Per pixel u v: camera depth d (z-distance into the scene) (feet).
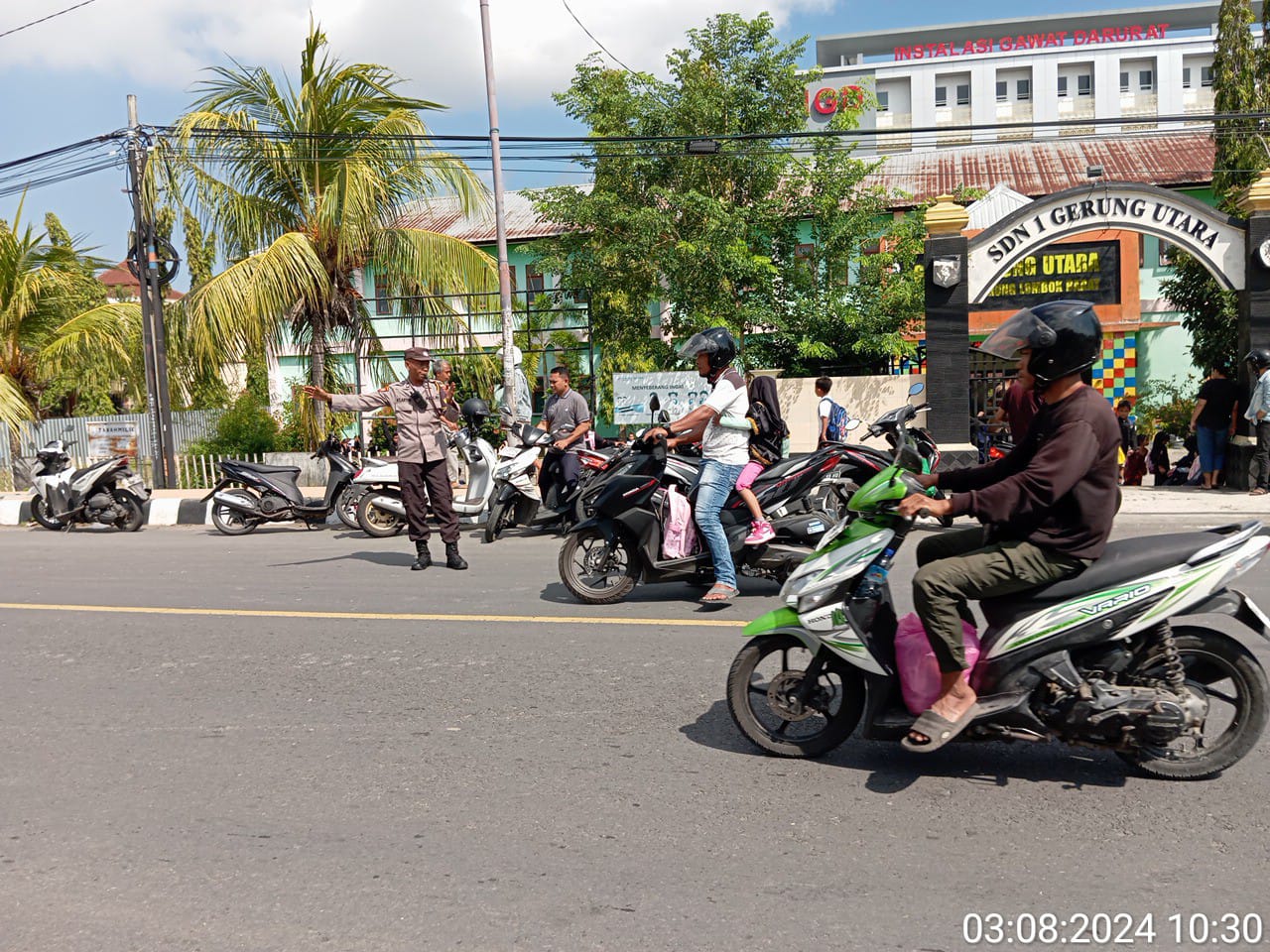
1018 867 10.50
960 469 13.23
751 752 14.07
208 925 9.73
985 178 87.35
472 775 13.42
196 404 68.64
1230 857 10.58
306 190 54.29
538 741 14.69
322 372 56.54
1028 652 12.07
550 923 9.57
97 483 42.34
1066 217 46.50
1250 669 12.26
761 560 23.15
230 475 39.68
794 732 14.53
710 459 21.99
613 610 23.09
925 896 9.92
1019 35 222.48
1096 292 61.98
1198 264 54.08
